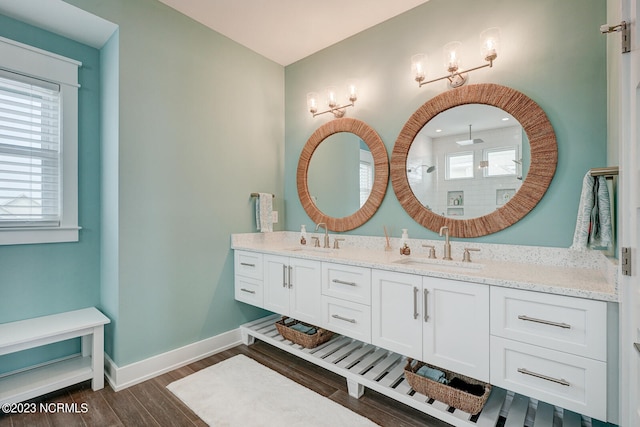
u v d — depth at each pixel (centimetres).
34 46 203
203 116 250
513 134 188
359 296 188
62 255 215
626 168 108
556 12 175
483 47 185
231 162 271
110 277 213
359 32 261
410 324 167
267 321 286
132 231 209
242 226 279
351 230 266
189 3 226
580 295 120
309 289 216
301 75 304
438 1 218
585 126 167
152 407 180
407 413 173
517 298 134
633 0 102
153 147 220
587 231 138
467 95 202
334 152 278
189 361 236
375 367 197
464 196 205
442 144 215
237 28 256
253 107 290
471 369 147
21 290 199
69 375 191
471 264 184
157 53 222
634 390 101
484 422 147
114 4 202
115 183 206
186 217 239
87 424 165
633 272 103
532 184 180
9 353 181
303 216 302
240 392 193
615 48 134
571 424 147
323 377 212
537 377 130
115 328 205
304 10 233
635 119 100
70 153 215
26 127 200
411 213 227
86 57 226
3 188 192
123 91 205
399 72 237
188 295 240
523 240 185
